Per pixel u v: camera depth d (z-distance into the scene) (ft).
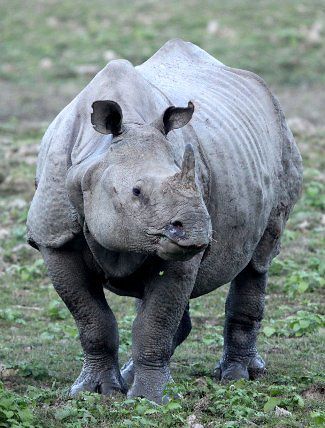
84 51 212.02
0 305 82.17
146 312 54.08
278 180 63.98
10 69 203.51
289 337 74.08
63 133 53.98
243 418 51.52
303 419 52.90
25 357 66.80
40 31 223.30
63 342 72.08
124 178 48.24
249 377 64.34
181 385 56.49
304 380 60.08
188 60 64.23
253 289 64.69
